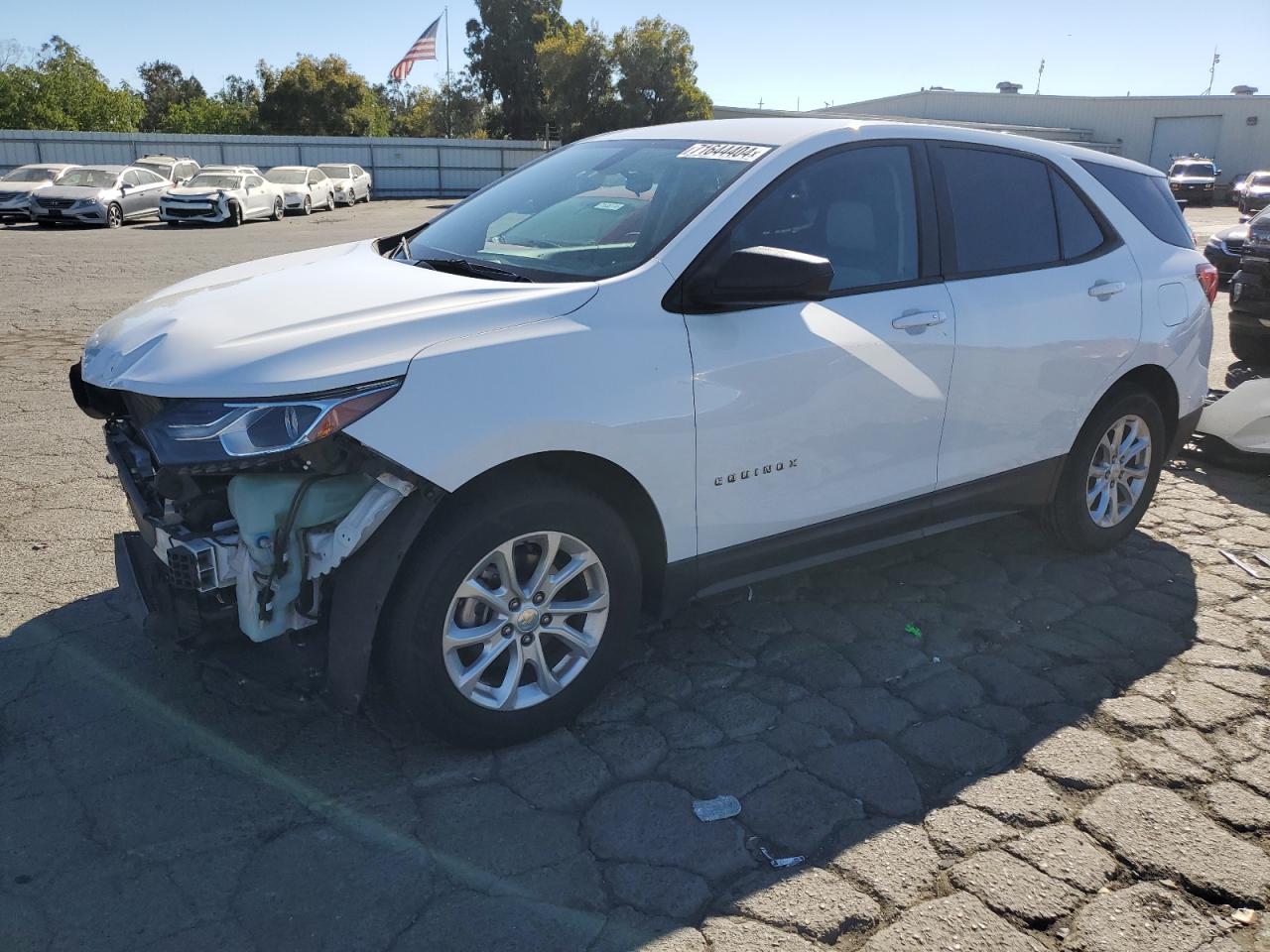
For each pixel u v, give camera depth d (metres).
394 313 2.90
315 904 2.45
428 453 2.67
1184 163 41.84
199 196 25.75
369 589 2.71
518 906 2.46
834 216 3.54
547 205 3.77
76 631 3.69
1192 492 5.60
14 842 2.62
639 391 3.00
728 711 3.34
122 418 3.52
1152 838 2.74
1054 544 4.75
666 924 2.41
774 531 3.45
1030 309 3.98
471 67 56.38
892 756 3.10
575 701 3.16
